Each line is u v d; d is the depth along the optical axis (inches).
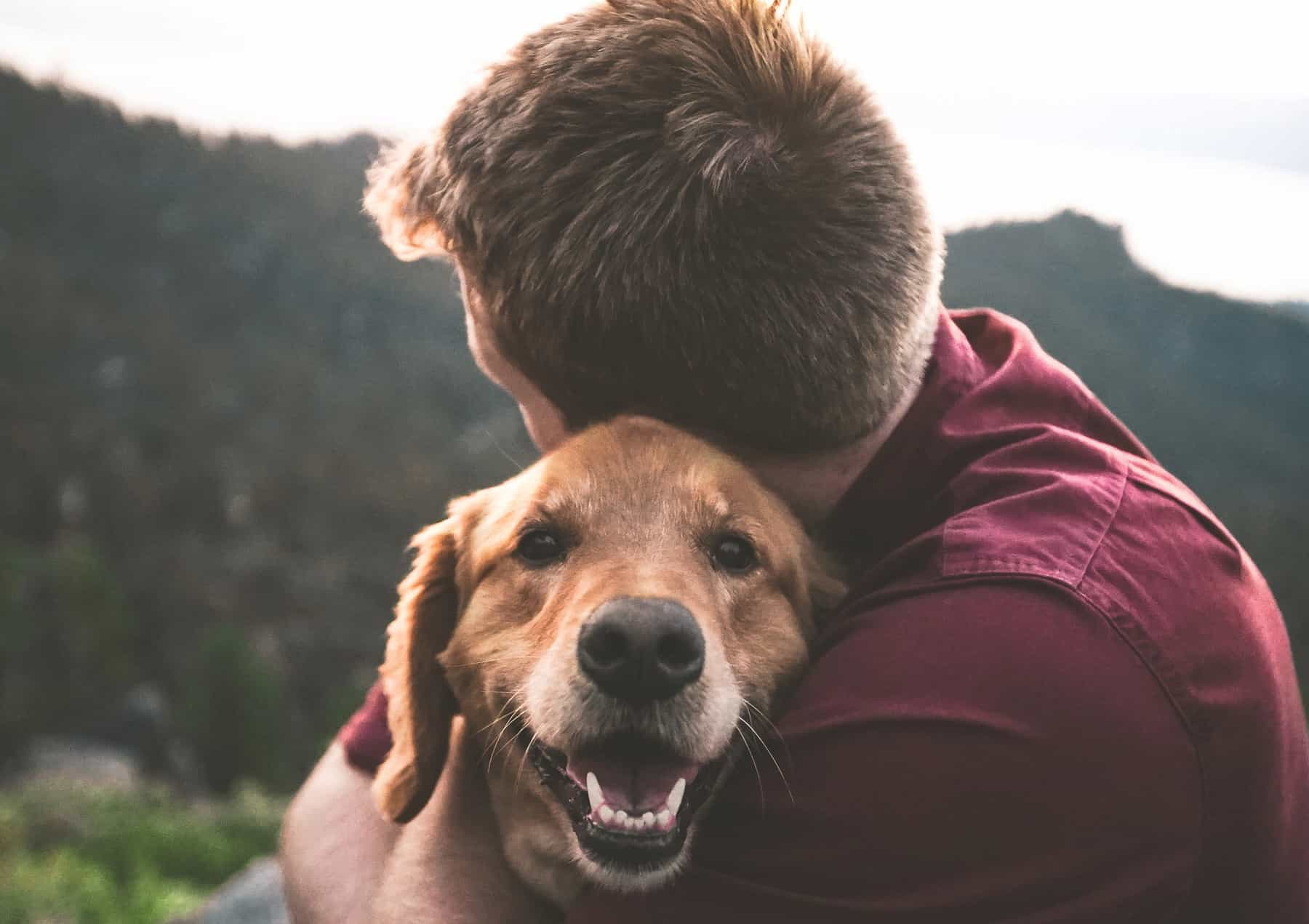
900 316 21.9
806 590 25.1
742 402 22.3
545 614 24.0
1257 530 640.4
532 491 24.9
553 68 21.9
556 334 22.5
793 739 20.1
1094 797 18.6
